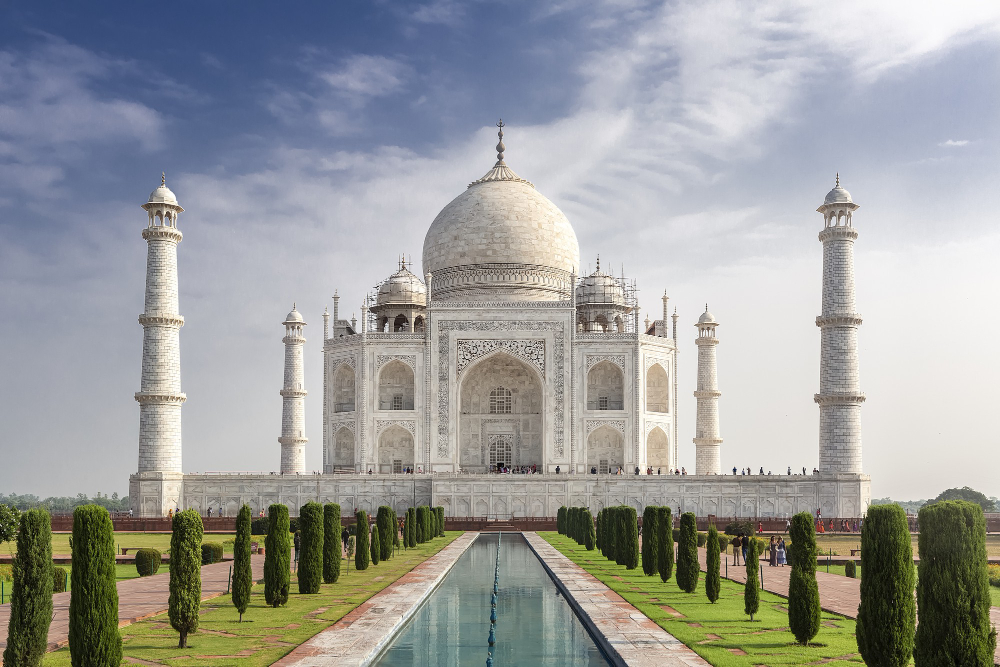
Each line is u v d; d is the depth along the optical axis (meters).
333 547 57.91
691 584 53.28
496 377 145.88
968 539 26.44
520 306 137.88
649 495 120.19
